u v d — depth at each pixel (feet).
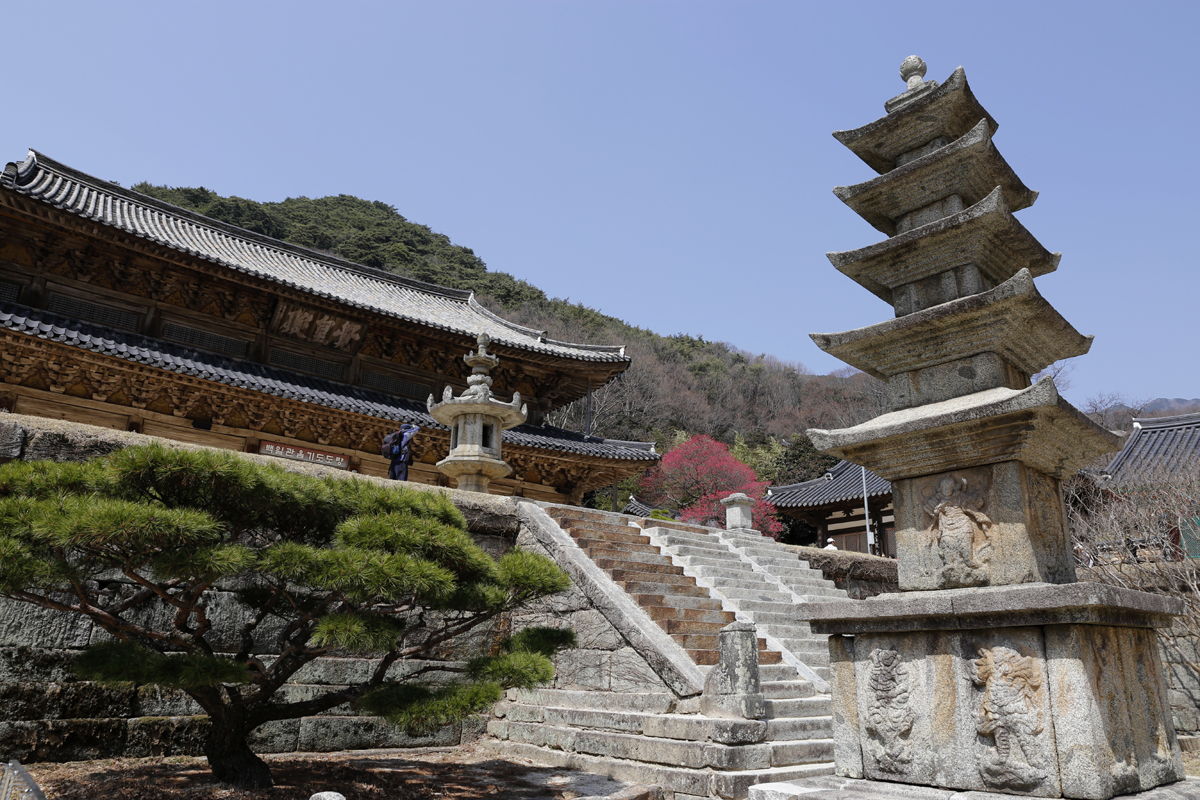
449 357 86.69
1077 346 19.77
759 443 194.90
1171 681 42.96
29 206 57.62
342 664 30.07
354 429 73.10
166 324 70.23
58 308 64.59
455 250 244.63
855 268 20.75
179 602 20.22
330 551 19.65
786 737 26.48
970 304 17.58
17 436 25.39
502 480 83.15
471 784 24.38
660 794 24.08
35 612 24.35
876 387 205.36
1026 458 16.57
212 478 20.12
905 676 16.40
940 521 17.24
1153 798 14.17
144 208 82.17
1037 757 14.20
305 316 75.61
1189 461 68.18
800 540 129.59
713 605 36.27
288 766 25.08
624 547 40.42
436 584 20.03
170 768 23.21
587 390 95.50
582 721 29.14
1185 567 44.65
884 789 15.93
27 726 23.09
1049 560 16.70
